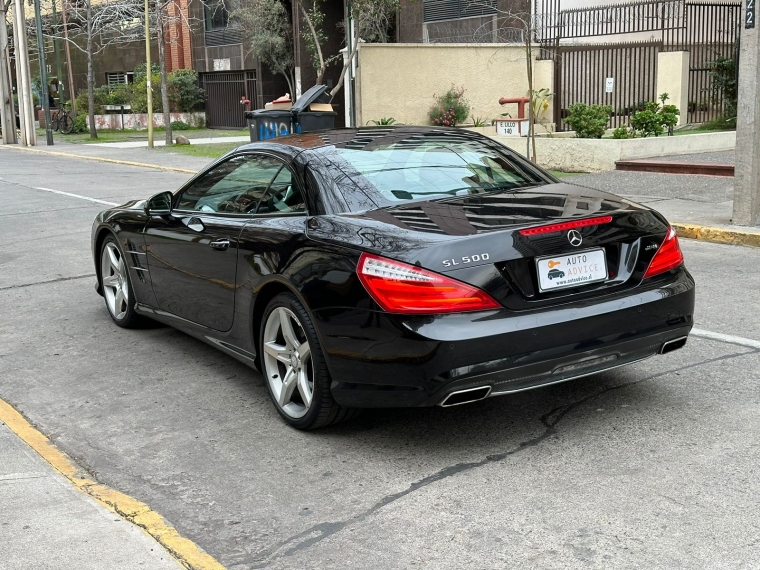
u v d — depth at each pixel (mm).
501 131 18562
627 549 3127
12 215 13219
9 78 32781
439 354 3654
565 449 4035
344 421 4492
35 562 3164
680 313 4207
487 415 4516
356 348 3879
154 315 5988
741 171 9258
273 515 3561
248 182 4992
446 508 3527
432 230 3898
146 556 3203
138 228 5906
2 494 3766
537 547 3180
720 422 4254
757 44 8906
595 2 21031
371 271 3809
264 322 4527
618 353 4031
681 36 19391
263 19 32062
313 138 4977
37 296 7836
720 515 3340
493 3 24141
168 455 4246
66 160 24703
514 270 3809
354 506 3598
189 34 38969
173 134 35219
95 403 5043
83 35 43625
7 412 4875
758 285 7105
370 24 25141
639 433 4172
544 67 20453
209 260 5012
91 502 3674
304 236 4242
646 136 16328
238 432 4492
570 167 15805
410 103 20016
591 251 3994
